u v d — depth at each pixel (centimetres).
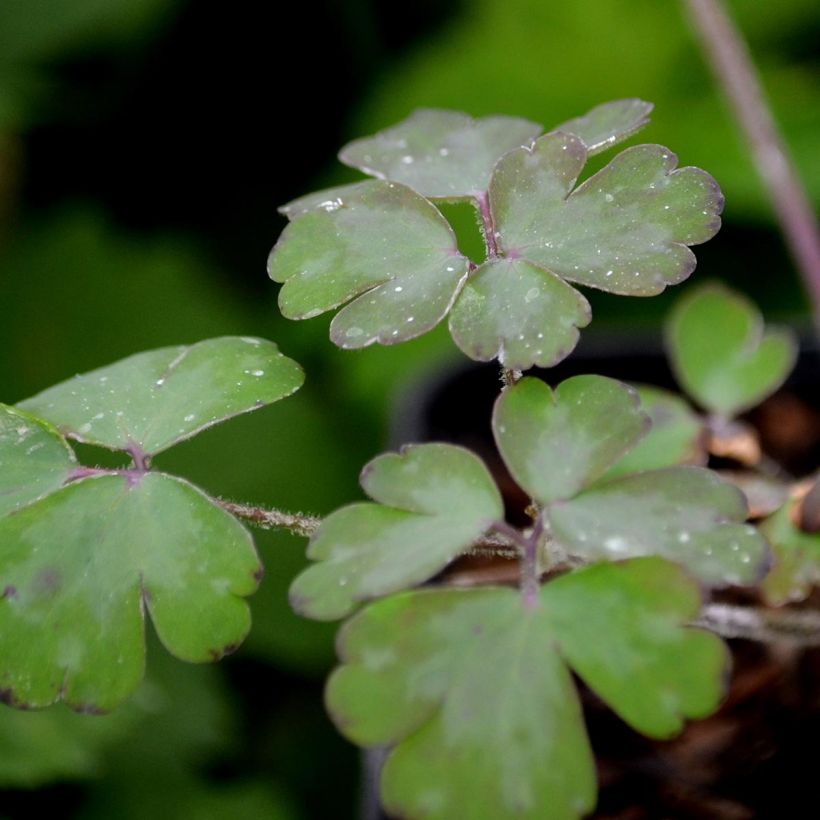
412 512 48
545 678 48
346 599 48
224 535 49
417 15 91
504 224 49
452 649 48
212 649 49
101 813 60
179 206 93
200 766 63
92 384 51
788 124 79
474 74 84
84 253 87
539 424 49
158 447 50
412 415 58
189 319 84
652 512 48
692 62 82
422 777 47
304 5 88
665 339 59
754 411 59
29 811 60
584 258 49
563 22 85
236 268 89
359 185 50
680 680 47
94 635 49
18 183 91
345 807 63
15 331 85
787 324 60
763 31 82
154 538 49
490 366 59
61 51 86
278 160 94
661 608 48
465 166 51
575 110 83
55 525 49
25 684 49
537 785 47
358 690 47
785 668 54
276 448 75
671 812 52
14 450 50
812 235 57
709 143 78
